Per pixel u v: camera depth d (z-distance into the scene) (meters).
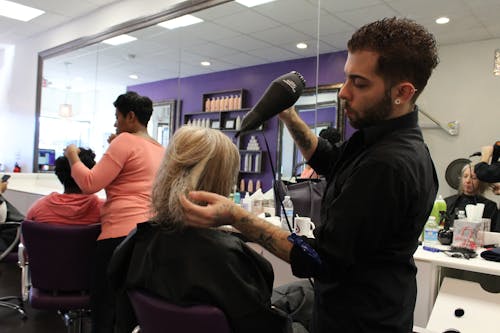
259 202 2.61
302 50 2.71
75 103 4.52
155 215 0.90
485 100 1.97
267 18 2.84
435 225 1.88
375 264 0.77
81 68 4.41
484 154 1.96
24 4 3.87
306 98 2.65
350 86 0.76
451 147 2.04
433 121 2.09
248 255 0.88
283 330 0.87
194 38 3.33
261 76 2.97
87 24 4.09
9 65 5.40
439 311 1.35
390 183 0.69
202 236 0.84
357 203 0.69
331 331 0.81
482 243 1.87
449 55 2.07
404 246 0.77
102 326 1.68
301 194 2.04
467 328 1.24
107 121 4.17
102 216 1.78
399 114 0.78
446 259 1.54
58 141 4.65
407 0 2.23
